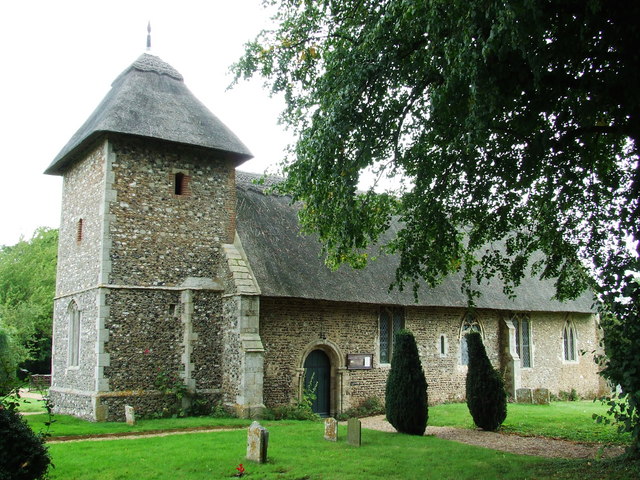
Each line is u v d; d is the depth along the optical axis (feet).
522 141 38.27
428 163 38.24
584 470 32.37
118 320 54.39
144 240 56.80
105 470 32.99
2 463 25.39
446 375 75.05
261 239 63.93
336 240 39.63
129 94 59.98
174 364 56.70
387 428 53.01
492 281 83.92
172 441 41.75
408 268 43.16
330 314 64.80
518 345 84.79
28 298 127.54
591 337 96.17
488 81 29.04
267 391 58.85
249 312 56.54
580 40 29.17
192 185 60.39
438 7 29.22
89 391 54.29
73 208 63.57
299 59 41.09
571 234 46.34
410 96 36.70
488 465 34.94
